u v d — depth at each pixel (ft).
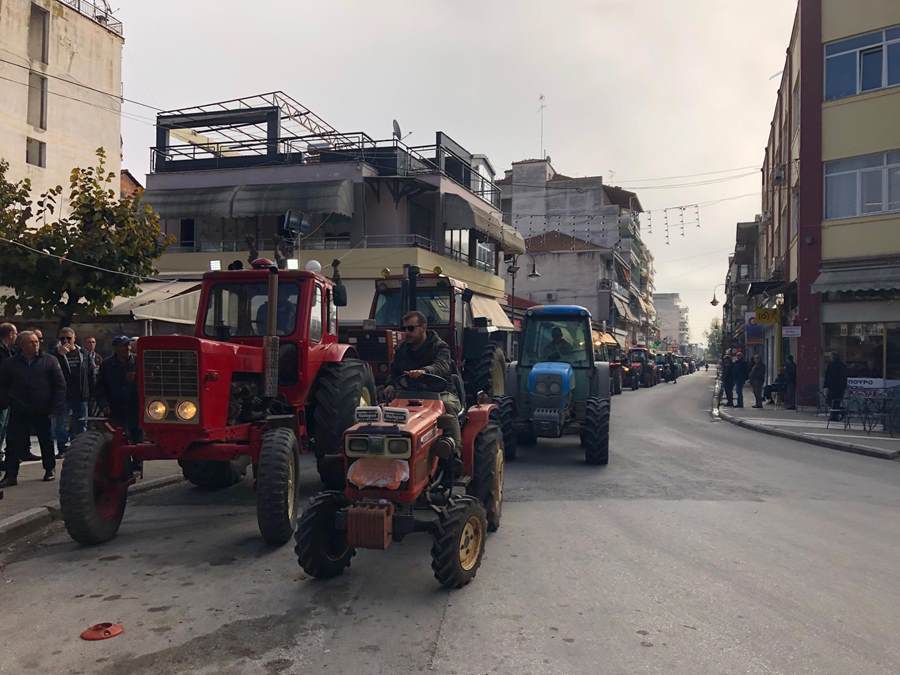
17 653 12.48
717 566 17.74
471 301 46.01
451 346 41.29
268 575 16.93
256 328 24.36
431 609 14.62
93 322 48.62
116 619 14.08
